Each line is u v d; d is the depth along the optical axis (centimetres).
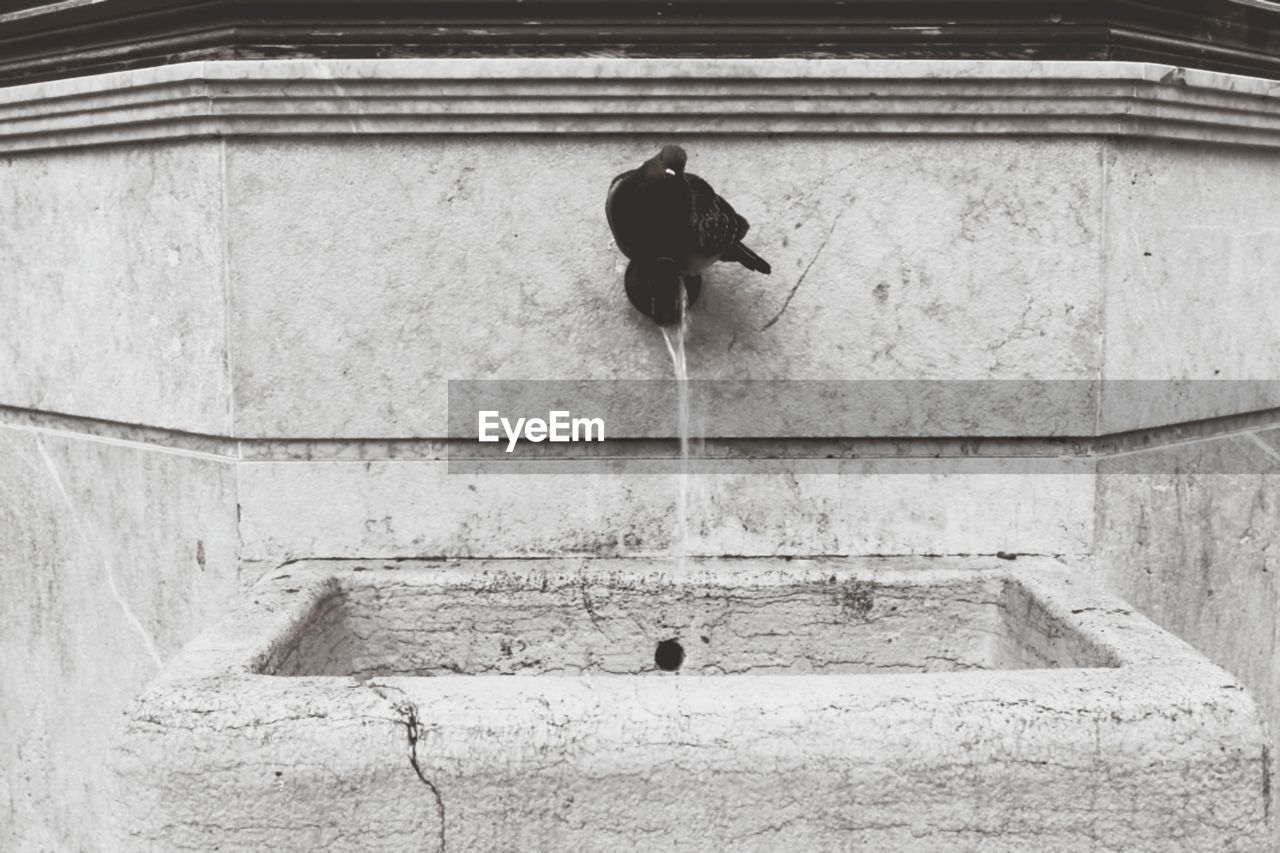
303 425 257
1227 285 280
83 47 282
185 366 262
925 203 252
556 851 164
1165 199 262
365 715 165
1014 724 164
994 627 248
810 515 263
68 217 284
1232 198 279
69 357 289
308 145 250
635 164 251
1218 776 165
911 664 250
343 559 261
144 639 279
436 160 251
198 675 179
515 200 253
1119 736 164
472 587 248
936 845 164
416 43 250
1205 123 258
